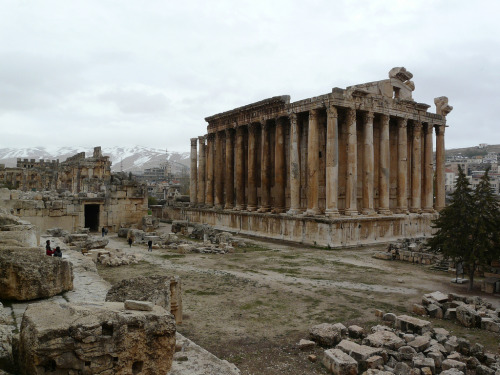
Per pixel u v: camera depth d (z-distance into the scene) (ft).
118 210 187.93
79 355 24.22
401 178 164.55
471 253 78.54
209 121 218.59
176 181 612.29
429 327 54.70
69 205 166.09
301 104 153.58
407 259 113.19
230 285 81.00
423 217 168.45
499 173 593.83
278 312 63.93
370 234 146.30
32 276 48.08
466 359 46.68
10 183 343.46
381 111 155.84
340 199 153.79
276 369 44.14
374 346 48.06
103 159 307.17
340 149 154.51
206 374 32.37
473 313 59.72
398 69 169.27
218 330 55.21
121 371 25.43
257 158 187.73
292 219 152.35
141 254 119.75
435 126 187.52
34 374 23.44
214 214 206.39
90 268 71.46
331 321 59.98
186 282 83.10
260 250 131.75
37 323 24.84
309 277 90.02
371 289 80.23
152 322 26.86
